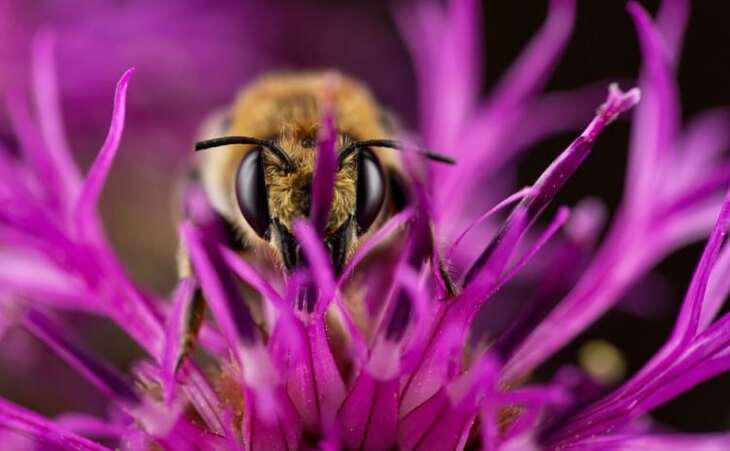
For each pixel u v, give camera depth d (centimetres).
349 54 11
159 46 10
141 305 7
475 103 8
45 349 8
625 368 9
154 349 6
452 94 8
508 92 8
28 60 9
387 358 6
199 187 7
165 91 9
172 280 9
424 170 7
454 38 8
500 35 12
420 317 6
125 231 9
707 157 7
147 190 9
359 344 6
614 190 10
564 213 6
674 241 7
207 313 6
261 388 6
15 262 7
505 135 8
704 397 9
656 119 7
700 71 11
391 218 6
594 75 11
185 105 10
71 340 6
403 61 11
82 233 7
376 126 6
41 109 7
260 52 10
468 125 8
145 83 9
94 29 9
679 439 6
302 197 6
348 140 6
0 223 7
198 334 6
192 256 6
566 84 11
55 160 7
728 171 7
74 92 9
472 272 6
